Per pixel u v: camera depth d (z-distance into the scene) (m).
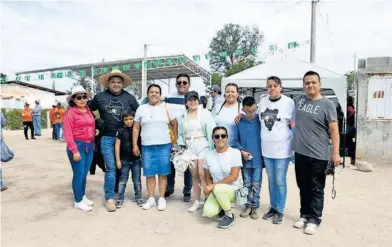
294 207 5.00
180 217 4.52
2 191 5.82
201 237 3.84
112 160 4.85
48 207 4.92
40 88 31.59
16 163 8.65
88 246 3.59
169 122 4.90
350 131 9.23
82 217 4.49
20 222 4.29
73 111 4.68
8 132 19.69
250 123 4.46
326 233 3.98
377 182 6.84
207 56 16.78
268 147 4.28
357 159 9.19
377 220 4.46
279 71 9.20
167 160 4.85
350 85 23.69
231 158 4.34
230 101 4.75
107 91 4.97
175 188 6.17
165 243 3.68
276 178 4.28
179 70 25.16
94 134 4.91
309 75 3.95
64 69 26.75
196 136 4.69
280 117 4.20
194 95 4.66
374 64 9.07
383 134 9.02
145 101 5.12
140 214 4.62
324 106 3.90
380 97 9.04
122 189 4.95
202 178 4.62
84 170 4.85
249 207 4.54
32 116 15.66
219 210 4.33
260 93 12.05
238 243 3.68
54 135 14.72
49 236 3.84
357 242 3.73
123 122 4.84
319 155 3.94
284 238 3.83
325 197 5.60
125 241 3.72
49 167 8.11
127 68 23.75
